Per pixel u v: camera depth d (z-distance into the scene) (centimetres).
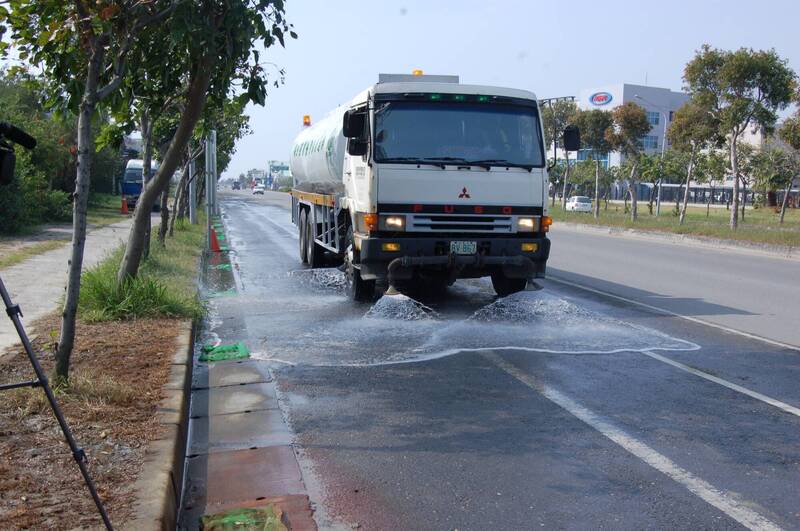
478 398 646
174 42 705
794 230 2700
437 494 453
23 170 2077
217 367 756
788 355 810
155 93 948
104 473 420
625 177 4912
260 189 9662
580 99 8875
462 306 1109
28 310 915
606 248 2202
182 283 1190
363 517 423
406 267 991
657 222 3369
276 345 846
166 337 776
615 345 849
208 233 2097
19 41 704
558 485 465
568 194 6944
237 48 785
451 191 1003
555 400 641
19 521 360
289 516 423
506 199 1021
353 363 765
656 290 1307
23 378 604
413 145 1005
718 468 492
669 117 8625
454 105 1028
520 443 538
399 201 993
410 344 848
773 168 3797
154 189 922
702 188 8594
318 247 1531
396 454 517
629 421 586
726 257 1981
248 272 1539
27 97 2917
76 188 575
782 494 452
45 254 1506
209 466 501
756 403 635
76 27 613
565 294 1243
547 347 836
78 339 757
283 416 602
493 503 440
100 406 536
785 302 1187
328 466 498
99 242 1802
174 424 503
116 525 358
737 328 959
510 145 1035
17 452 448
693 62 2759
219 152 3059
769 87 2639
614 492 455
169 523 384
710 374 728
